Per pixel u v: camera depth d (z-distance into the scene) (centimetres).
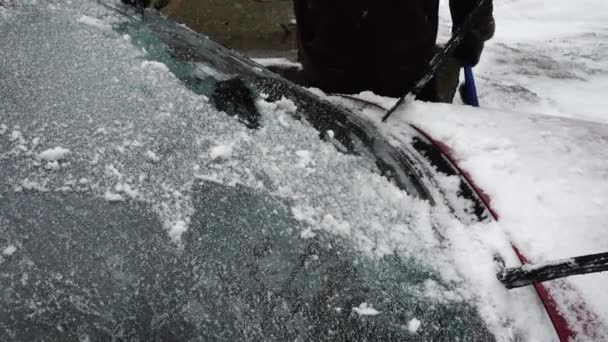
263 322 84
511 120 143
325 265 94
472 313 92
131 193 100
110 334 79
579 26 523
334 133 129
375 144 131
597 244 102
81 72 126
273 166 113
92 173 102
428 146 136
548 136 133
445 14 512
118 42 141
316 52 213
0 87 117
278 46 351
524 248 103
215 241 94
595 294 92
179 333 81
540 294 94
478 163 126
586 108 361
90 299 82
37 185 98
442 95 281
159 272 88
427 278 97
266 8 373
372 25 192
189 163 108
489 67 425
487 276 98
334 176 115
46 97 116
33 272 84
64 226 92
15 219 92
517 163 125
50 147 105
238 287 88
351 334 85
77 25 143
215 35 354
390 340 85
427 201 116
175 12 368
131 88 124
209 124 119
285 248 96
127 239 92
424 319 89
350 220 105
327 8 193
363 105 159
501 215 111
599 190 115
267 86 140
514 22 546
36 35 135
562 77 407
